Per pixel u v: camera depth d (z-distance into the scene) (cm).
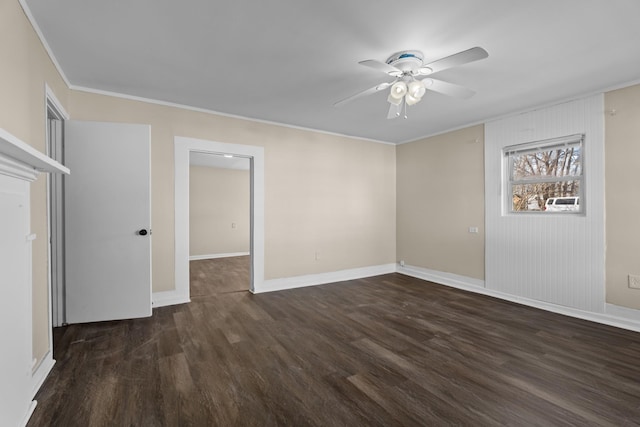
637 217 282
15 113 167
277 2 179
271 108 366
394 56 237
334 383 194
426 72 227
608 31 205
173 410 166
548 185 352
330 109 368
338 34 212
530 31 206
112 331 273
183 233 358
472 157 422
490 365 217
